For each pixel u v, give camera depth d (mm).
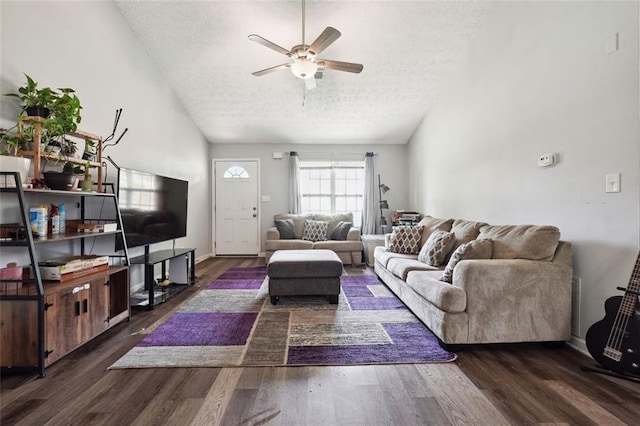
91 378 1782
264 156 6145
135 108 3535
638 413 1480
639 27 1825
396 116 5246
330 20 3312
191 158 5164
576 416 1462
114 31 3162
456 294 2109
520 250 2338
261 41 2762
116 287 2652
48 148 2143
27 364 1783
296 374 1840
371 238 5184
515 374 1848
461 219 3793
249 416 1462
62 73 2516
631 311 1745
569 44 2301
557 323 2174
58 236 2100
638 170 1845
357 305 3111
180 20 3334
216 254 6133
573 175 2277
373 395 1635
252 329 2502
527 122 2748
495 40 3197
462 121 3906
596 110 2092
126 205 2996
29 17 2227
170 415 1466
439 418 1453
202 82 4344
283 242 5145
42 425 1395
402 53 3857
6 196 2082
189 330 2479
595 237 2107
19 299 1772
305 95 4660
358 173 6391
